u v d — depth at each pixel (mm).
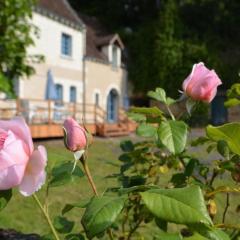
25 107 21250
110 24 39875
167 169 2205
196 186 1176
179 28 36750
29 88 24297
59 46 27344
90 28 36938
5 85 7848
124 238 2139
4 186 1166
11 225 6227
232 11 39062
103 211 1186
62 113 22875
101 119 27141
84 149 1376
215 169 1970
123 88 35094
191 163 1961
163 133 1520
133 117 2088
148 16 40688
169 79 35625
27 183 1188
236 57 37625
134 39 37219
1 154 1158
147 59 36219
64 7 29312
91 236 1157
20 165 1165
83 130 1378
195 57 35906
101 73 31938
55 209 6695
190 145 2094
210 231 1191
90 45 32719
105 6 41000
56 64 27031
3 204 1321
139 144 2482
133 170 2400
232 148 1322
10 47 9211
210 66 35875
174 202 1141
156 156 2309
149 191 1187
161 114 1847
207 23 38750
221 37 38875
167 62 35594
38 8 25234
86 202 1509
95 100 31234
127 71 36156
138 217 1957
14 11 9234
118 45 34031
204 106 1815
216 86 1705
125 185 2135
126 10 40562
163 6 37438
